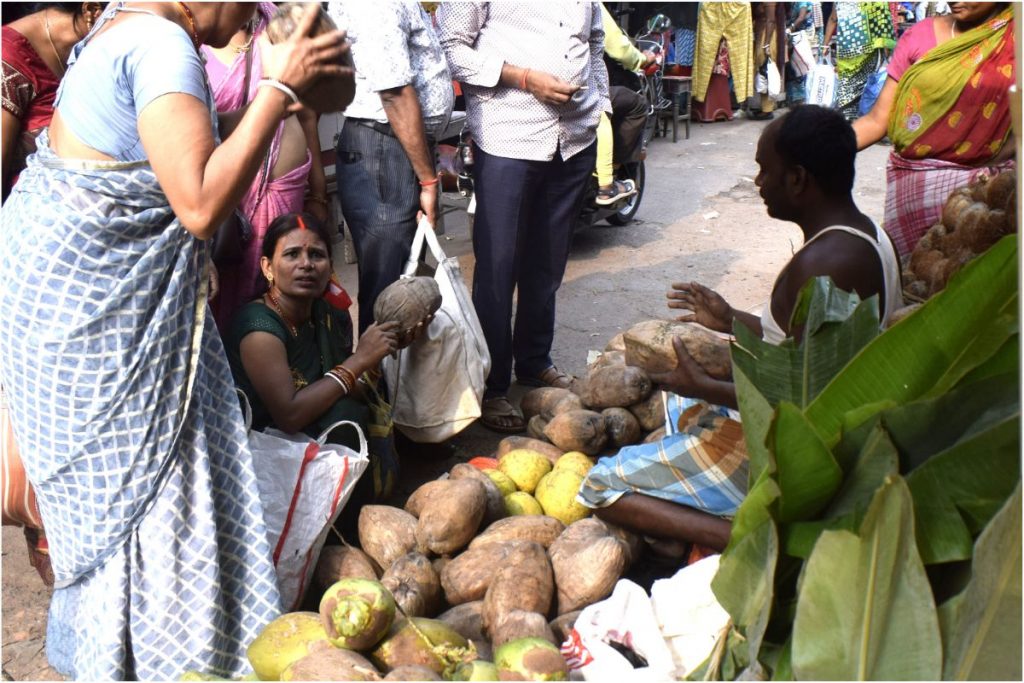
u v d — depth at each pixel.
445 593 2.79
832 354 1.81
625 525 2.84
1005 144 3.98
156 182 2.33
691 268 6.36
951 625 1.43
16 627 3.03
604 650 2.30
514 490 3.31
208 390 2.63
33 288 2.32
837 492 1.59
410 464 4.00
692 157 9.89
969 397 1.55
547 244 4.38
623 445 3.53
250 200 3.37
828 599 1.47
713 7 11.32
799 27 12.14
